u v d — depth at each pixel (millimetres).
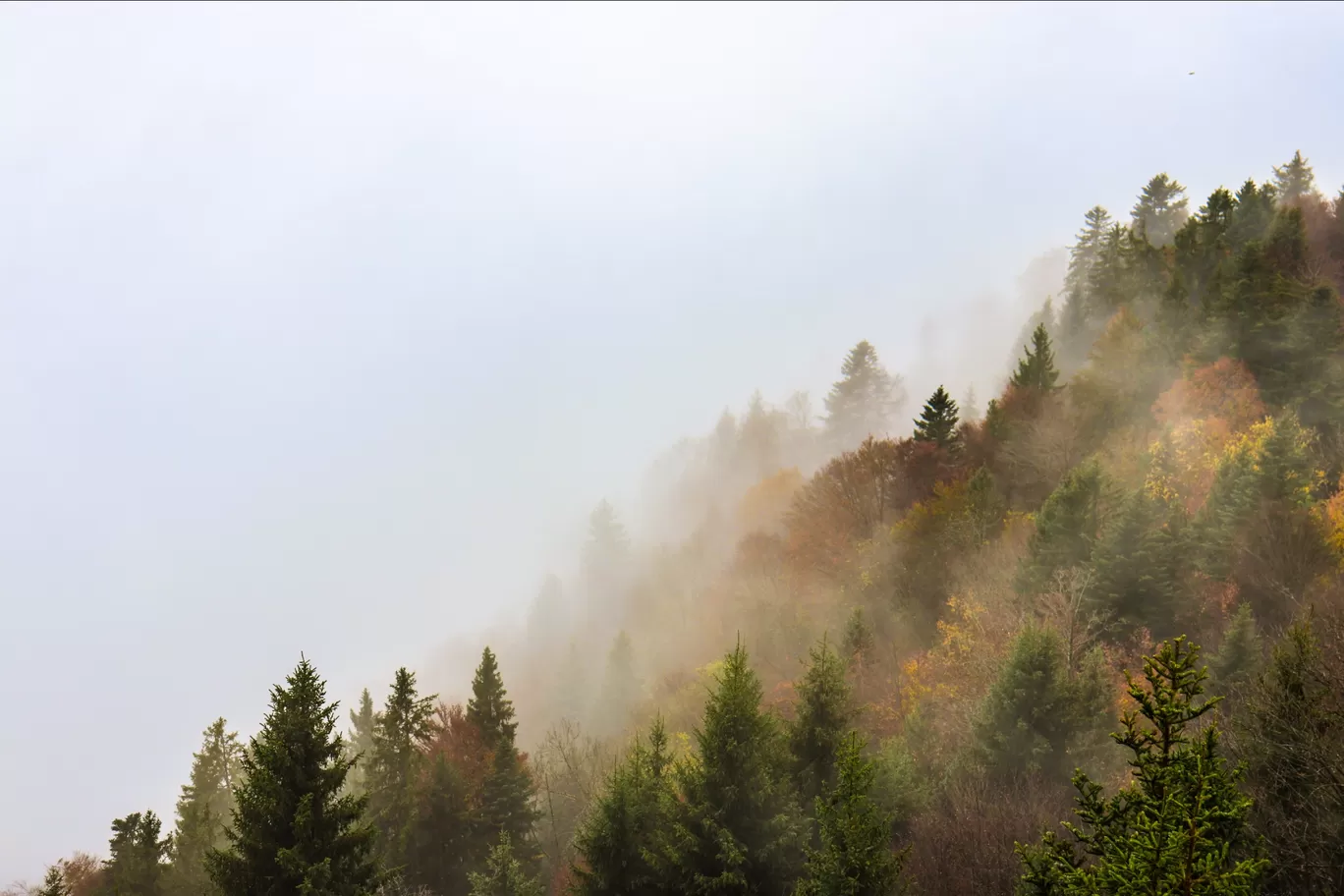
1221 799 8508
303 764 18031
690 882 17562
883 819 15320
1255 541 28328
